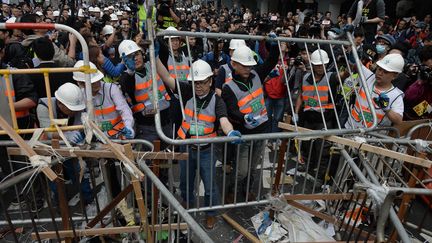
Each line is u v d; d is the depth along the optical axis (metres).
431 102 4.06
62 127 2.44
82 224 3.10
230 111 3.33
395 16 14.84
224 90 3.36
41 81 3.54
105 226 2.93
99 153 2.30
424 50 4.02
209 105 3.04
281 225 3.05
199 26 10.74
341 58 4.23
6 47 5.02
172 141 2.53
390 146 3.26
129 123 3.18
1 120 2.16
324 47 4.83
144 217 2.37
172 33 2.78
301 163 4.63
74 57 5.15
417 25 9.20
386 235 2.71
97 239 2.94
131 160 2.33
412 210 3.71
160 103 3.76
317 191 4.06
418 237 3.24
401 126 3.61
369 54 4.77
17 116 3.31
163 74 3.15
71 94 2.84
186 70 4.62
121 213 3.09
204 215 3.60
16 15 10.63
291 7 22.30
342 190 3.18
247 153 3.58
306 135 2.83
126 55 3.47
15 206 3.51
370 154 3.06
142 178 2.04
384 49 4.73
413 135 3.73
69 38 5.38
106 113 3.29
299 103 4.70
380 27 8.91
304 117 4.50
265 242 2.98
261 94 3.47
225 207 3.05
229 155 3.65
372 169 2.69
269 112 5.22
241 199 3.78
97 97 3.23
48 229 3.24
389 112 3.37
